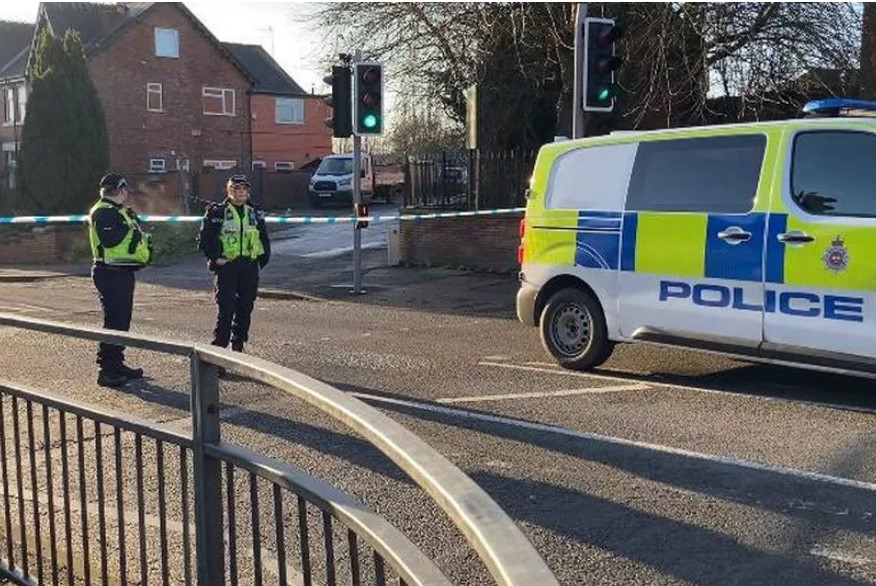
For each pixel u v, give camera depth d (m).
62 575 4.22
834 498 5.05
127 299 8.25
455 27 19.23
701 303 7.50
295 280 17.67
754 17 15.76
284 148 51.34
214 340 8.90
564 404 7.22
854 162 6.76
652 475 5.48
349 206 35.00
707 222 7.46
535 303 8.77
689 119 16.84
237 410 7.14
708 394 7.49
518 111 20.03
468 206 17.95
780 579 4.09
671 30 15.84
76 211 26.80
